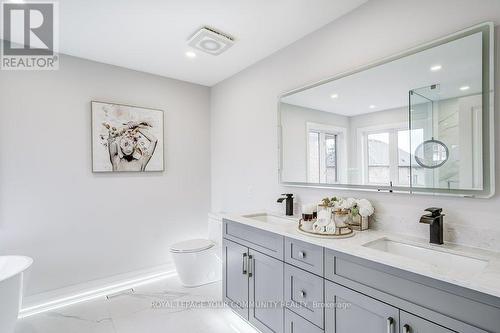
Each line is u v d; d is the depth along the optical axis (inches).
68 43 91.2
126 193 113.0
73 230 100.6
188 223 130.7
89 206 104.1
